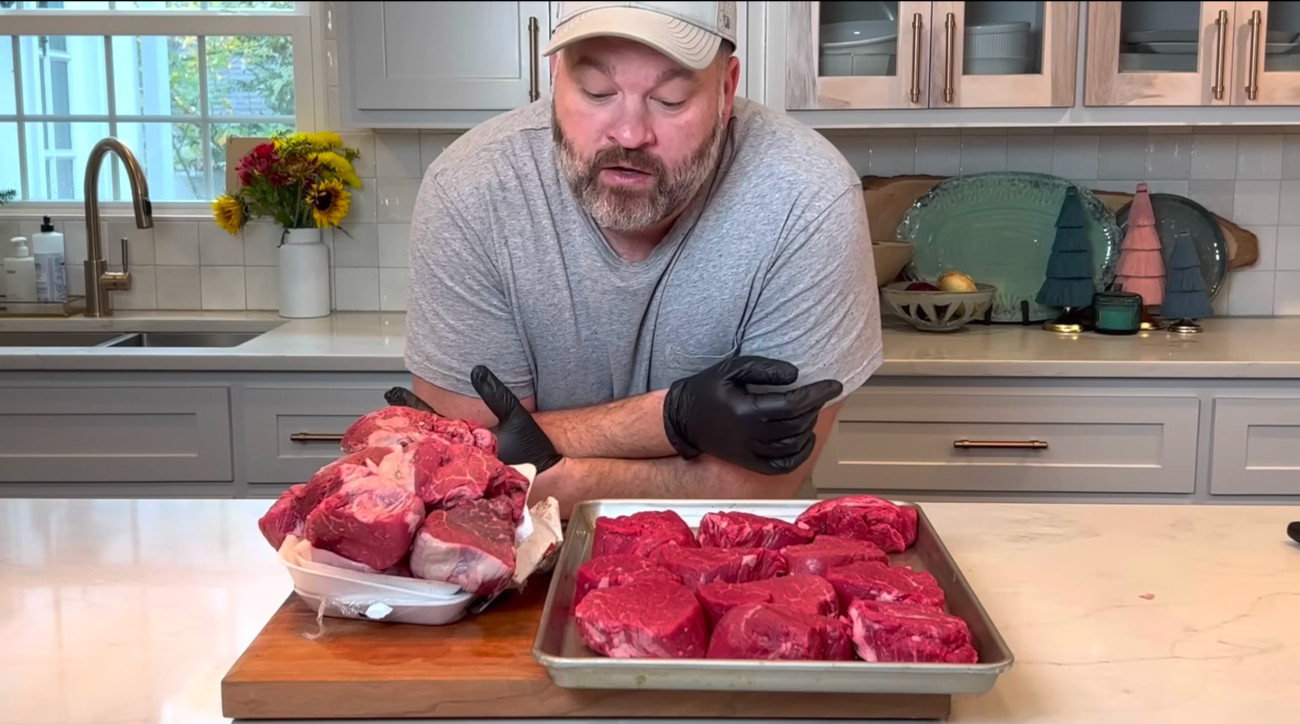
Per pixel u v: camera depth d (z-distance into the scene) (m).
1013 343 2.43
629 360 1.46
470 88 2.50
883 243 2.70
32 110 2.94
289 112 2.94
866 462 2.28
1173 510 1.32
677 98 1.18
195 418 2.29
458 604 0.92
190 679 0.89
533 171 1.39
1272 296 2.82
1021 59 2.44
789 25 2.43
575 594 0.98
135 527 1.26
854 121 2.48
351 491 0.92
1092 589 1.06
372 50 2.50
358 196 2.87
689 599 0.88
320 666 0.85
